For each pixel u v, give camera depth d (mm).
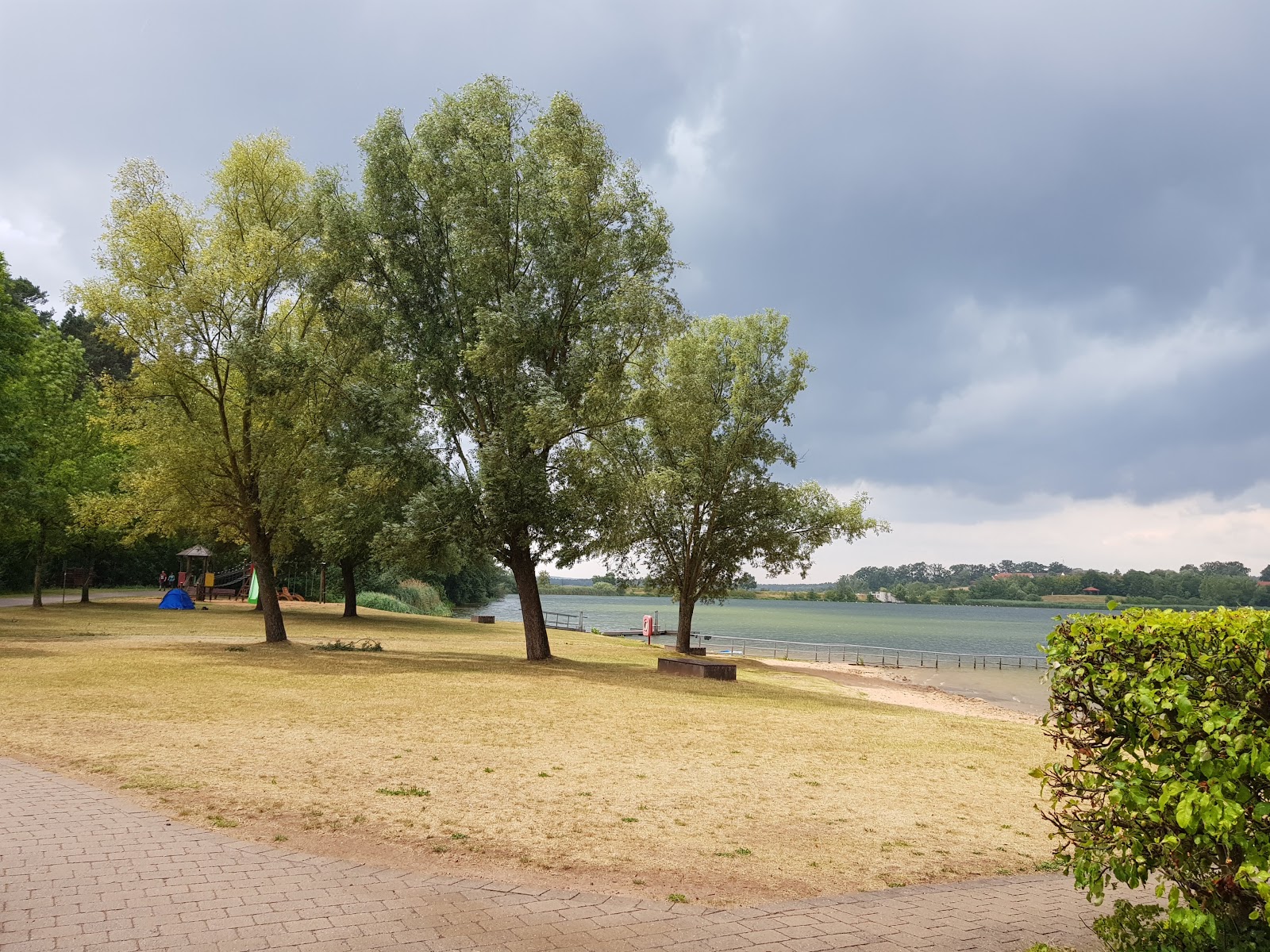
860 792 9180
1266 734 3598
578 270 22422
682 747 11430
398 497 23594
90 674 16031
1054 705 4492
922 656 46062
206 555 49688
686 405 23844
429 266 23297
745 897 5527
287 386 22234
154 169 23391
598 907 5199
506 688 17016
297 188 25438
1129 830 4102
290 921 4699
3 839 6027
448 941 4512
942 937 4898
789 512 31625
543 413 19828
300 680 16719
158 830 6426
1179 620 3994
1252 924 3947
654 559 33438
